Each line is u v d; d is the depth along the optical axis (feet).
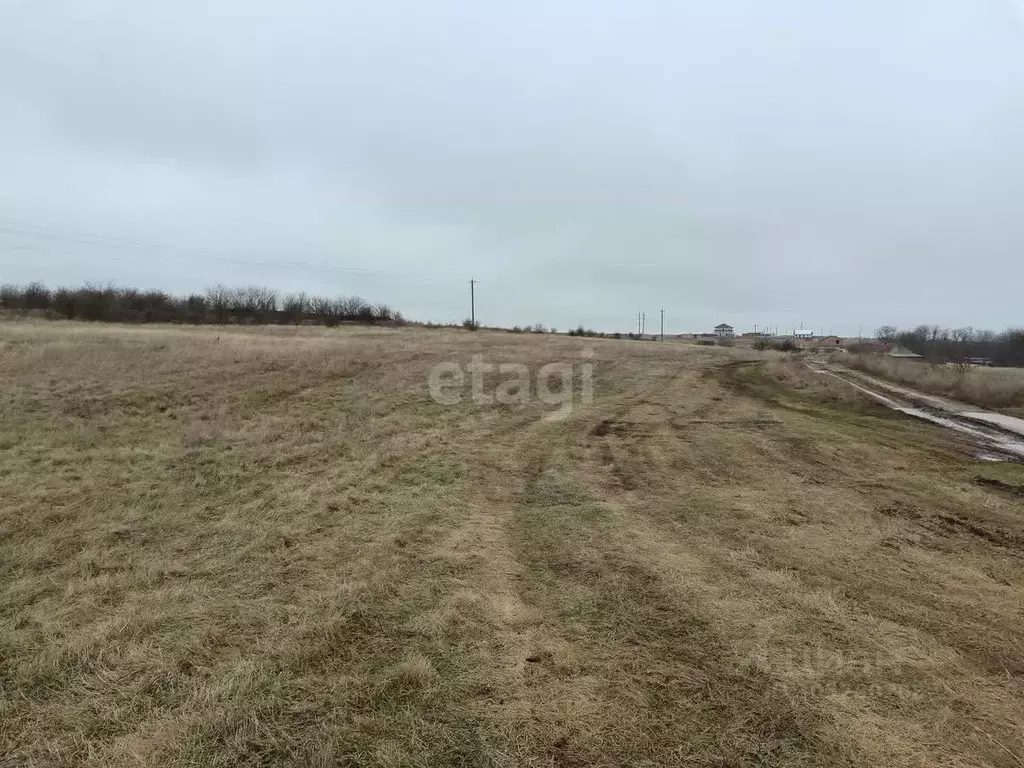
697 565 14.12
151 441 25.02
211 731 7.74
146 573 12.55
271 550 14.15
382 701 8.48
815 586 12.99
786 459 27.32
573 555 14.70
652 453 28.07
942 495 21.49
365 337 99.86
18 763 7.10
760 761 7.42
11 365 40.06
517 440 30.30
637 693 8.83
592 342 124.67
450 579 12.90
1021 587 13.28
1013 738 8.00
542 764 7.30
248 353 54.95
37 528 14.82
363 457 24.16
